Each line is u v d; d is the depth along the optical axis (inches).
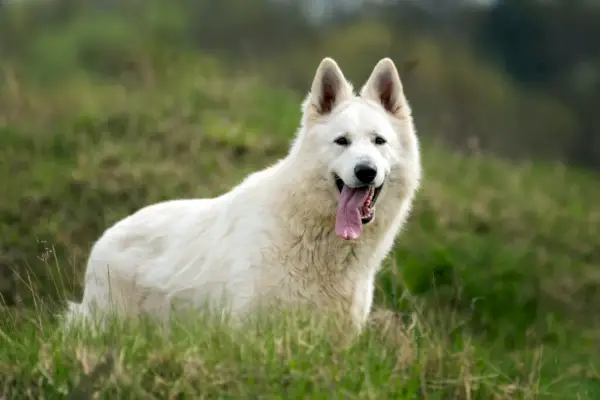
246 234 300.5
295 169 303.6
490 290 502.3
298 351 260.2
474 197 755.4
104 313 305.1
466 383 275.0
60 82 882.1
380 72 317.4
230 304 295.7
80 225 515.5
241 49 1346.0
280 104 886.4
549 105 1524.4
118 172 595.2
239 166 659.4
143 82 908.6
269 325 277.3
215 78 945.5
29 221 515.5
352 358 263.7
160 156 652.7
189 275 311.1
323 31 1437.0
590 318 551.5
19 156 636.1
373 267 314.0
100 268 331.6
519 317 492.1
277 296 294.7
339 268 302.7
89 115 724.7
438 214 654.5
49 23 1117.1
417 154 321.1
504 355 421.4
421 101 1357.0
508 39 1601.9
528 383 323.0
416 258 520.1
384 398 250.8
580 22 1647.4
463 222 666.2
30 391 245.4
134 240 331.9
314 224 299.3
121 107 765.9
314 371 253.4
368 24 1434.5
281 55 1373.0
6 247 474.9
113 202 553.9
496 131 1400.1
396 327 304.8
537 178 938.7
